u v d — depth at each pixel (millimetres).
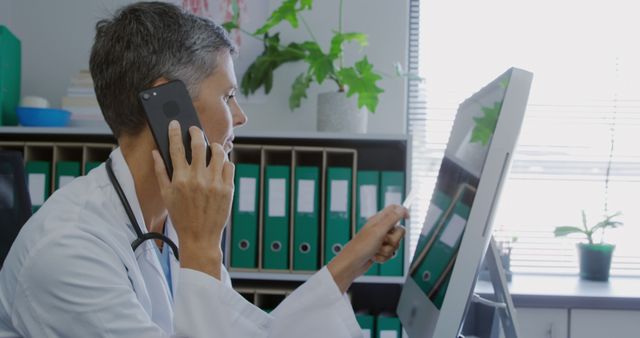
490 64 2547
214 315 744
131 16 873
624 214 2512
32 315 749
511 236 2510
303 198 1960
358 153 2297
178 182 766
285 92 2389
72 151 2158
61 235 759
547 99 2527
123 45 859
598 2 2520
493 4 2549
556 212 2529
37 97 2178
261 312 788
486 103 841
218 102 896
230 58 928
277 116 2387
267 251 1964
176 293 752
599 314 2031
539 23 2533
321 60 2078
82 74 2264
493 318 1232
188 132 813
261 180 1974
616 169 2520
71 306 735
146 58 849
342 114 2096
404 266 1905
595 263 2371
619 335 2023
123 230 874
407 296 1066
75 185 887
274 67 2314
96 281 748
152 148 890
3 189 1494
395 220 1035
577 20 2521
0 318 811
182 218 767
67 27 2412
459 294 737
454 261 750
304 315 936
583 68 2521
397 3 2398
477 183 750
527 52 2535
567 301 2012
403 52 2391
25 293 750
